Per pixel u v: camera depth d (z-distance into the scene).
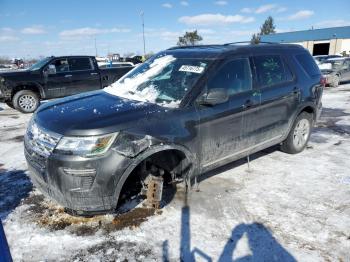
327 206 3.55
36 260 2.71
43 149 2.97
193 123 3.38
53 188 2.92
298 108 4.78
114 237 3.02
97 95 3.90
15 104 9.73
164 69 4.02
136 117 3.05
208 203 3.62
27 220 3.30
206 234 3.06
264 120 4.25
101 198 2.89
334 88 14.81
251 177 4.30
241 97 3.88
